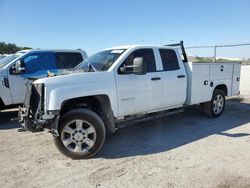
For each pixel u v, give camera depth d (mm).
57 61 8805
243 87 13867
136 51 5809
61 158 4973
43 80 4762
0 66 8023
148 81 5836
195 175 4145
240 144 5445
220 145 5410
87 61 6199
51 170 4480
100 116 5379
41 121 4684
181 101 6641
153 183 3945
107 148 5426
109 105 5277
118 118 5496
